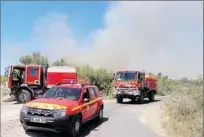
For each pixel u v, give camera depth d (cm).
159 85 4262
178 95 1902
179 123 1302
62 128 991
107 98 3055
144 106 2181
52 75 2575
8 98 2736
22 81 2606
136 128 1245
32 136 1042
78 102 1105
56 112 992
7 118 1606
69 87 1194
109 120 1450
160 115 1609
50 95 1158
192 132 1126
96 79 3244
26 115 1008
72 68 2598
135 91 2442
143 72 2588
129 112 1778
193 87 1808
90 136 1073
